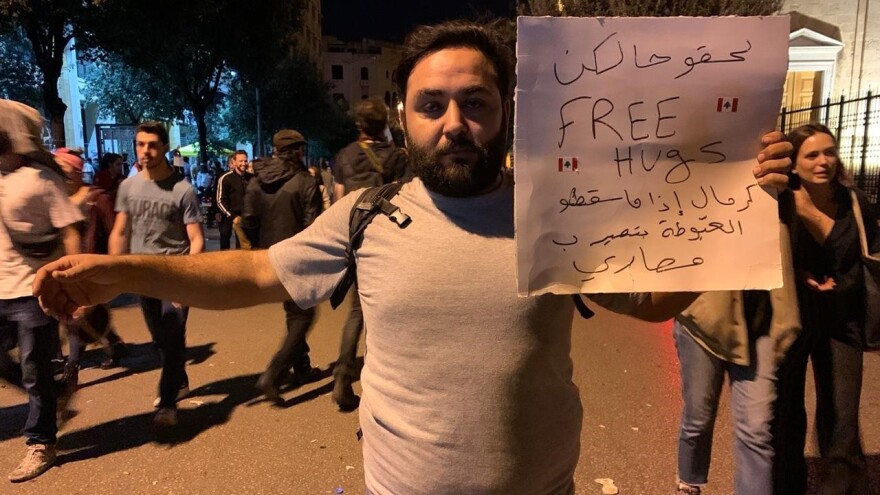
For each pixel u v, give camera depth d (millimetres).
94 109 26609
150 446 3652
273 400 4289
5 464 3471
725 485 3115
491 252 1363
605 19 1271
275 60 18688
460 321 1348
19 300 3268
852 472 2645
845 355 2631
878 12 12438
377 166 4418
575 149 1296
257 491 3156
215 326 6223
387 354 1433
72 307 1445
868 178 10805
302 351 4688
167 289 1483
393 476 1428
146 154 3955
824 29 12695
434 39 1396
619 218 1317
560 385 1429
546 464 1418
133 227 4059
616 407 4047
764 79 1293
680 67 1292
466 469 1366
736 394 2492
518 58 1265
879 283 2566
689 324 2475
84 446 3658
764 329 2391
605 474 3234
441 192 1419
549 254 1307
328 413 4102
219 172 20031
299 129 35812
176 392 3898
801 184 2645
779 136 1306
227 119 34781
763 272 1323
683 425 2809
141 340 5793
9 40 17828
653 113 1301
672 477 3199
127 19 11570
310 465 3408
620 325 6008
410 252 1396
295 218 4641
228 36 16984
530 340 1354
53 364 3439
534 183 1290
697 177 1320
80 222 3441
